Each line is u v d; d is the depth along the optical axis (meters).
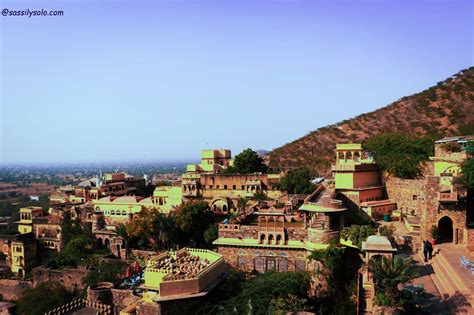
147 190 120.19
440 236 45.25
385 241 35.59
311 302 42.94
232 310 38.78
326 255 44.09
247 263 51.41
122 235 75.12
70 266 77.19
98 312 48.03
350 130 133.88
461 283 32.09
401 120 127.06
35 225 95.75
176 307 39.31
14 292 78.44
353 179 60.19
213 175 83.31
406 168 63.34
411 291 31.47
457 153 51.94
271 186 80.12
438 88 138.12
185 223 68.00
